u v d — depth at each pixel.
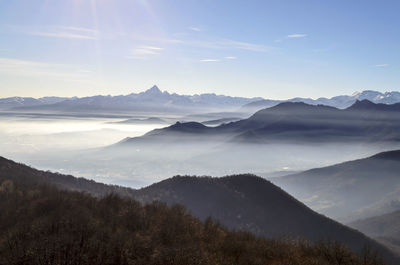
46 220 21.89
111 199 29.95
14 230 20.58
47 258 16.05
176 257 17.33
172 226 23.88
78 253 16.67
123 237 19.44
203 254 18.27
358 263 20.97
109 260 16.64
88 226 20.75
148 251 18.19
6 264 15.74
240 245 21.53
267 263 19.83
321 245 22.70
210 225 27.08
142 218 24.81
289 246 22.73
